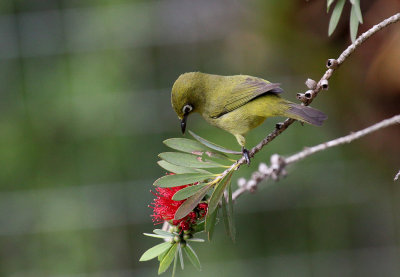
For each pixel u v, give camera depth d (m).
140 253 11.36
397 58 8.76
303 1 9.66
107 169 11.77
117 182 11.67
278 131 4.98
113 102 11.91
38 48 12.02
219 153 4.38
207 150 4.36
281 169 6.05
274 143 10.64
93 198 11.56
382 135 9.88
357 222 11.14
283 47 10.32
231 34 11.24
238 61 11.07
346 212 11.14
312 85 4.48
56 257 11.51
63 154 12.05
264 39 10.48
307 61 10.17
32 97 12.18
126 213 11.50
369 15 8.81
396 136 9.77
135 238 11.45
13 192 11.82
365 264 11.04
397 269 10.91
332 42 9.74
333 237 11.12
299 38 10.06
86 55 12.28
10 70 12.17
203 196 4.18
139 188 11.48
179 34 12.23
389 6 8.66
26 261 11.52
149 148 11.67
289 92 10.53
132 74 12.27
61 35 12.09
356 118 10.16
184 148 4.37
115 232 11.48
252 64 10.98
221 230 11.06
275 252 11.09
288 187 11.06
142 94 11.82
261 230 11.17
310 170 10.91
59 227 11.49
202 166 4.29
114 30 12.36
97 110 11.95
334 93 10.09
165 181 4.13
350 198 11.02
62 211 11.61
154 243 11.34
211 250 11.06
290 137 10.73
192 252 4.40
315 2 9.55
